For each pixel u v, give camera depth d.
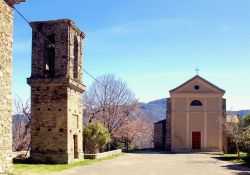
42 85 28.44
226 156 41.06
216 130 52.47
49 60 29.94
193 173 23.97
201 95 52.94
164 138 59.56
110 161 31.89
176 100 53.47
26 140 42.22
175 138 52.97
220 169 26.77
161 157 39.09
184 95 53.19
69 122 28.34
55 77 28.14
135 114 61.97
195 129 52.91
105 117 58.44
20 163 26.61
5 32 18.36
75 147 30.17
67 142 27.84
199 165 29.83
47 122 28.22
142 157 38.62
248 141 34.44
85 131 36.91
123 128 58.88
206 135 52.56
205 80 53.03
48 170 23.12
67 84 27.98
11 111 18.78
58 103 28.17
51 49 29.97
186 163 31.67
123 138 59.53
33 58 28.84
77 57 30.73
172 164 30.39
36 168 23.81
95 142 36.81
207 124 52.72
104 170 24.30
